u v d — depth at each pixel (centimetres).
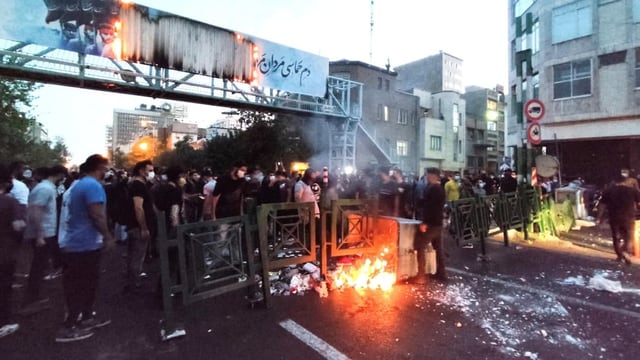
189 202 973
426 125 3647
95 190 371
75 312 370
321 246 529
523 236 906
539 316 425
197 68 1152
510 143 2522
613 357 332
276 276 543
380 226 561
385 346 349
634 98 1609
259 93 1350
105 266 645
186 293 381
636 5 1616
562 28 1855
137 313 432
